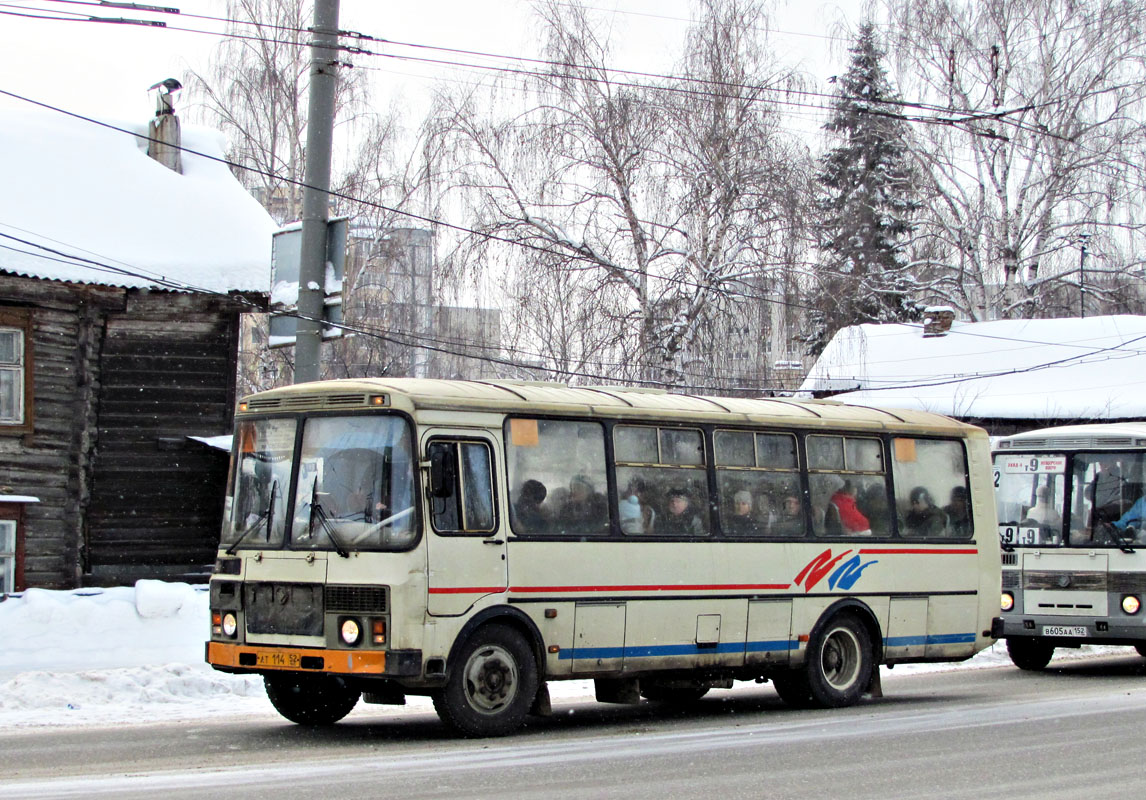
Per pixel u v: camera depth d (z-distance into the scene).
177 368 25.38
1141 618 18.55
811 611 14.86
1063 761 10.64
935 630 16.08
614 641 13.08
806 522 14.99
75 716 13.69
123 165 26.66
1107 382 40.50
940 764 10.46
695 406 14.33
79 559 23.86
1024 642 20.09
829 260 36.91
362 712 14.54
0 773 9.77
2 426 23.08
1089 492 19.25
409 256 39.06
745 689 17.86
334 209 39.97
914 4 43.50
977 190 44.66
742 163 31.59
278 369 47.66
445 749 11.21
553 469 12.86
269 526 12.23
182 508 25.23
